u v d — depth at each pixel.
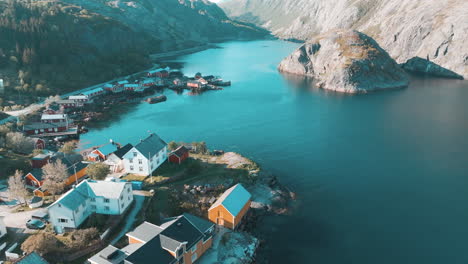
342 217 67.75
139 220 59.44
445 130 117.12
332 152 100.38
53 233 55.03
